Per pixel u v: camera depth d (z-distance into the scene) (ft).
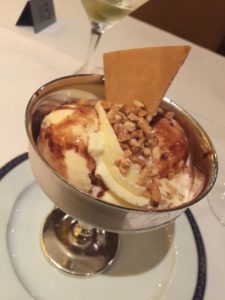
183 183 0.50
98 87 0.53
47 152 0.46
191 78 0.94
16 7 0.93
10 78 0.75
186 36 1.39
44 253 0.54
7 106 0.70
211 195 0.67
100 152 0.45
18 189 0.58
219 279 0.56
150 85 0.50
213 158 0.49
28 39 0.85
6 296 0.47
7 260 0.50
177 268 0.55
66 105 0.50
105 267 0.54
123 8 0.76
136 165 0.45
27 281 0.50
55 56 0.84
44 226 0.56
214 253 0.59
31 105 0.45
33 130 0.47
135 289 0.53
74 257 0.54
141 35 1.01
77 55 0.88
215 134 0.81
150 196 0.45
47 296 0.50
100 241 0.57
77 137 0.45
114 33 0.98
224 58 1.04
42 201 0.59
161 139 0.50
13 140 0.64
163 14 1.35
